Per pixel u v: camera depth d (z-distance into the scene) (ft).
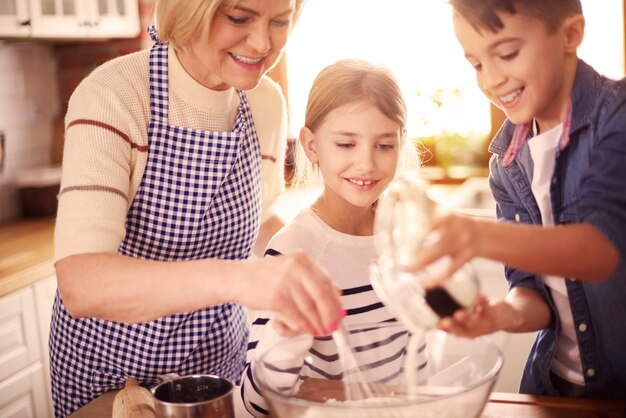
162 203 4.33
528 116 3.40
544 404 3.52
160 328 4.40
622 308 3.76
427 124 10.14
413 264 2.48
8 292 7.32
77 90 4.10
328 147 4.36
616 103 3.42
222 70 3.84
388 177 4.40
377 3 10.07
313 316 2.95
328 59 10.49
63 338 4.63
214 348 4.58
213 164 4.35
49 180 10.05
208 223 4.44
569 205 3.76
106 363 4.51
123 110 4.08
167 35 3.84
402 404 2.62
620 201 3.22
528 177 4.06
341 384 3.30
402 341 3.42
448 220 2.52
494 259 2.72
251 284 3.03
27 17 8.76
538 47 3.26
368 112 4.24
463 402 2.69
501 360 2.97
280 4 3.71
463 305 2.70
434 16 9.86
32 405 7.69
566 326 4.00
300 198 9.52
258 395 3.52
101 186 3.84
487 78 3.35
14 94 10.16
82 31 9.49
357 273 4.38
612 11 9.13
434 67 9.99
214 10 3.57
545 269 2.84
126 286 3.29
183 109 4.30
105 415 3.71
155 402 3.07
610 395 3.94
